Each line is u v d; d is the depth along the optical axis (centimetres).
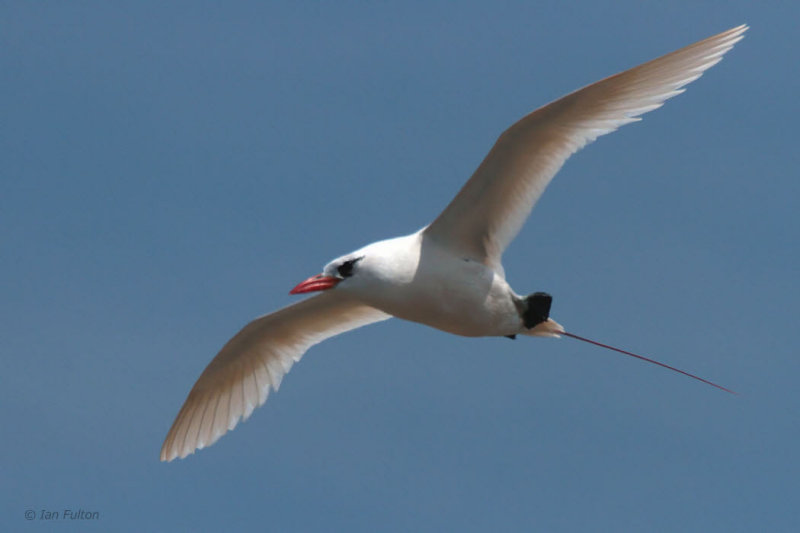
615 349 1515
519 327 1491
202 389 1759
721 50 1366
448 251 1462
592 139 1421
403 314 1480
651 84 1390
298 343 1733
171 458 1780
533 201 1454
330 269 1473
